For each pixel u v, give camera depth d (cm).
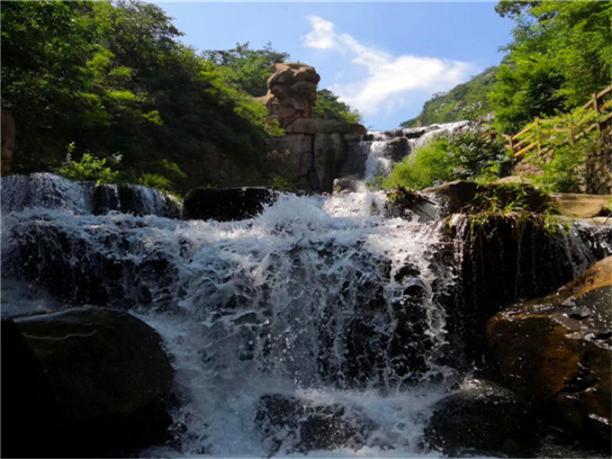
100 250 525
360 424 374
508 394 388
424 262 483
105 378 316
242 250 510
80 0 1917
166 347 417
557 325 380
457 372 455
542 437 351
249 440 365
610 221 663
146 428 334
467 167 1502
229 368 446
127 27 2384
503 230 496
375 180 1977
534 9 1508
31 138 1227
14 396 298
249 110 2831
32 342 304
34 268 536
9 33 992
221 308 482
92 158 1365
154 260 511
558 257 505
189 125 2327
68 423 292
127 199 903
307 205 687
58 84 1188
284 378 459
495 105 1934
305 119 2945
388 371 462
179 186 2066
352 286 484
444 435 358
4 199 779
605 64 1327
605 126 1045
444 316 474
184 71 2555
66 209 829
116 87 2072
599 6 1345
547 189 999
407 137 2708
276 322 479
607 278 410
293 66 3497
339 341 475
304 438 365
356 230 544
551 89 1675
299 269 493
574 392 346
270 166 2734
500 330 409
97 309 358
